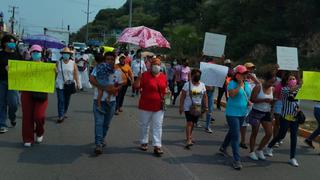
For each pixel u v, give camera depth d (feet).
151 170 27.22
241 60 163.53
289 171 29.60
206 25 209.05
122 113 50.03
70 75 41.83
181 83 60.39
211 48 54.13
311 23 143.02
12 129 36.70
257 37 159.94
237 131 29.25
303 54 144.66
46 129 38.06
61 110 41.70
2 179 23.97
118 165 27.91
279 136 32.71
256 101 31.35
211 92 41.65
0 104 34.91
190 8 291.58
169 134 39.86
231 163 30.42
